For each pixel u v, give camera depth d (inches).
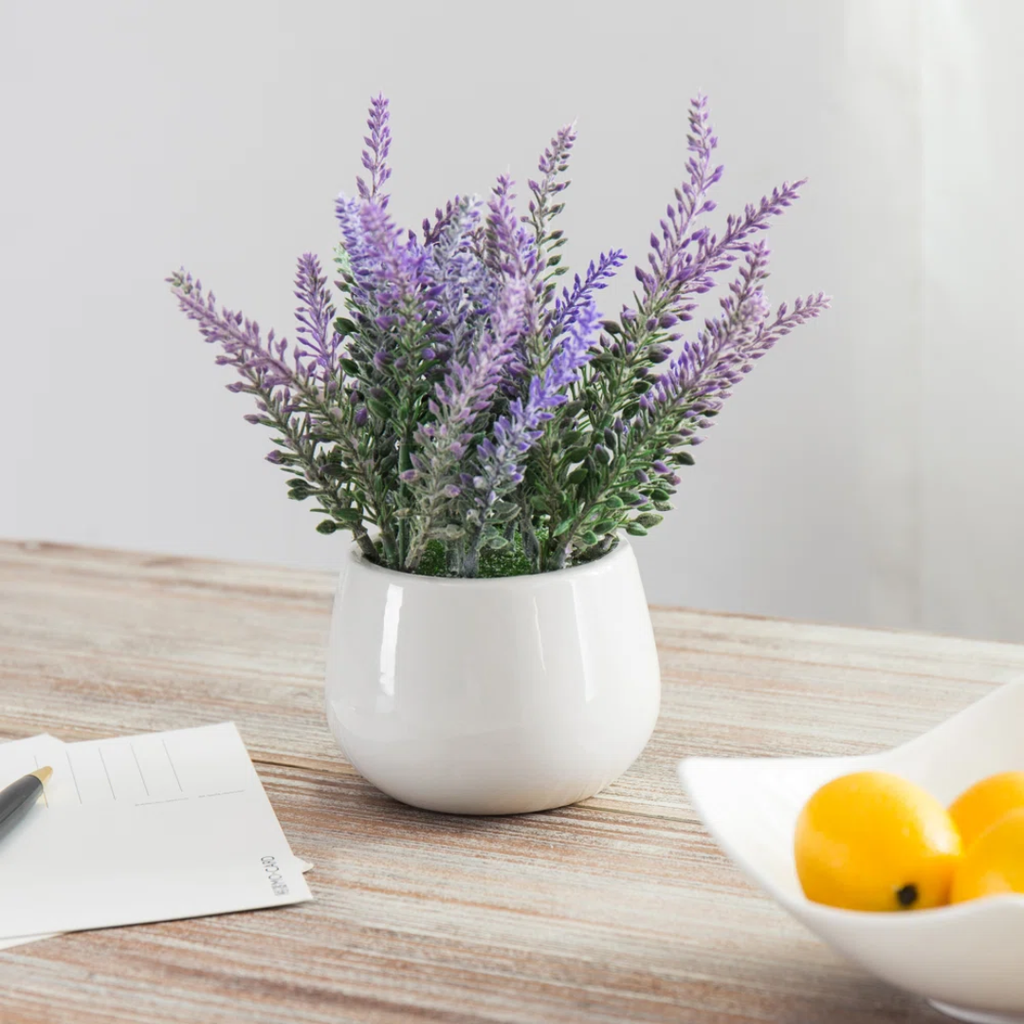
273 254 88.8
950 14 72.7
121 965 22.5
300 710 34.4
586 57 80.6
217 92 87.5
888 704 33.8
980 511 78.3
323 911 24.2
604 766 27.5
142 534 97.6
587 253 83.4
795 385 80.8
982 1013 19.6
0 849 26.5
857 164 76.4
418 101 84.1
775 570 84.3
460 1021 20.6
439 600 26.1
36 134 92.0
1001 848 18.5
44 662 38.2
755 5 76.6
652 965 22.1
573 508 27.3
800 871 20.7
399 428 26.7
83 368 95.8
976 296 75.5
